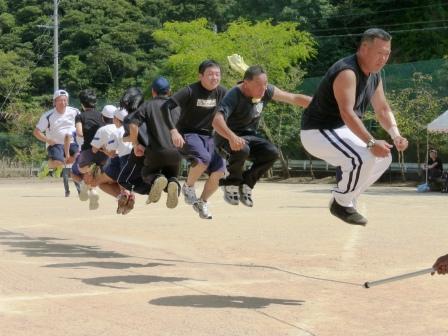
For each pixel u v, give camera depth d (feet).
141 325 16.84
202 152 27.53
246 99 25.86
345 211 21.18
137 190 32.19
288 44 120.47
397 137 20.97
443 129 71.67
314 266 25.22
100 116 38.78
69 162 43.16
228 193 27.89
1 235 34.22
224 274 23.65
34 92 163.12
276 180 112.88
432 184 79.66
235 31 117.39
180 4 167.43
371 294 20.38
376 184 101.19
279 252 28.68
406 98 97.76
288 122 113.09
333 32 151.33
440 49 147.54
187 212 47.29
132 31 162.20
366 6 152.15
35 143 132.57
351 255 27.76
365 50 19.71
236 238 33.22
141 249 29.63
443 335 16.05
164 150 28.50
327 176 113.50
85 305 18.85
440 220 42.75
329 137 20.42
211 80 27.30
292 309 18.53
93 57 160.15
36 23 169.58
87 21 167.63
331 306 18.88
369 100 21.12
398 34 150.71
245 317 17.67
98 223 39.91
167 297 19.93
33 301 19.25
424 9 150.61
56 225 38.93
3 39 168.25
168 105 27.04
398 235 34.45
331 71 19.88
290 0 150.71
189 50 118.83
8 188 83.15
